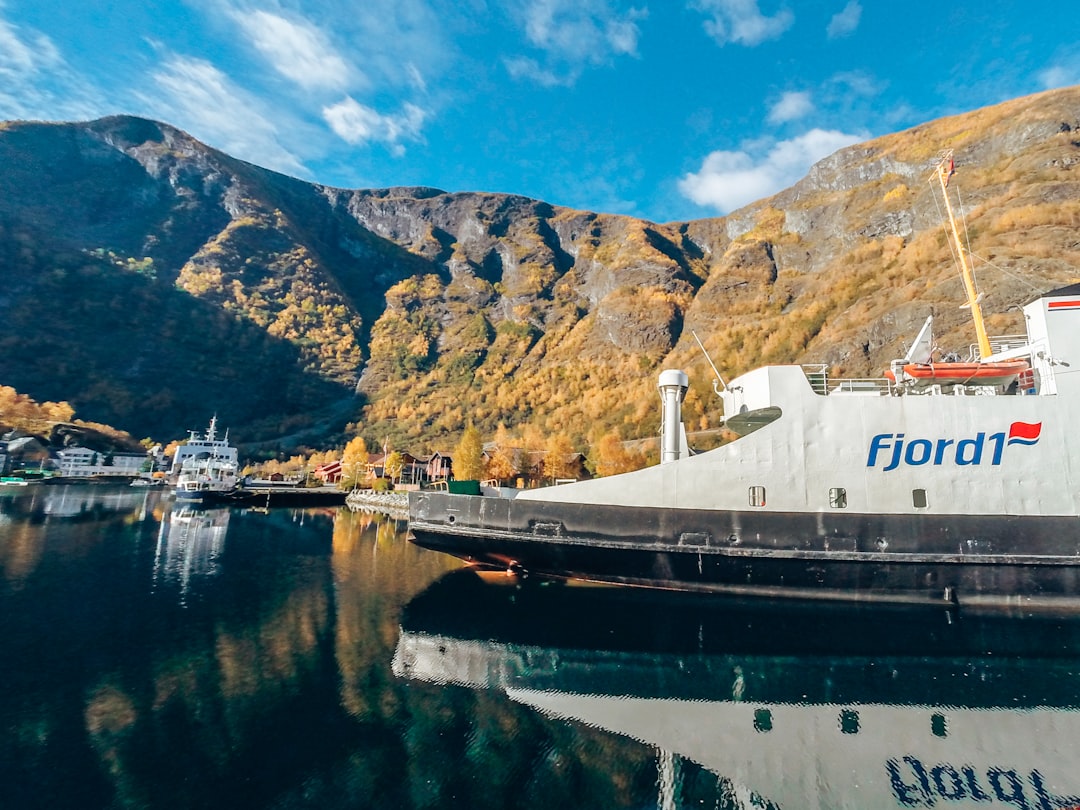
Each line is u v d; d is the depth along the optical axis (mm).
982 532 16391
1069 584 16125
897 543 16547
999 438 16734
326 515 59469
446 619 17203
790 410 17578
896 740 10297
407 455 99312
